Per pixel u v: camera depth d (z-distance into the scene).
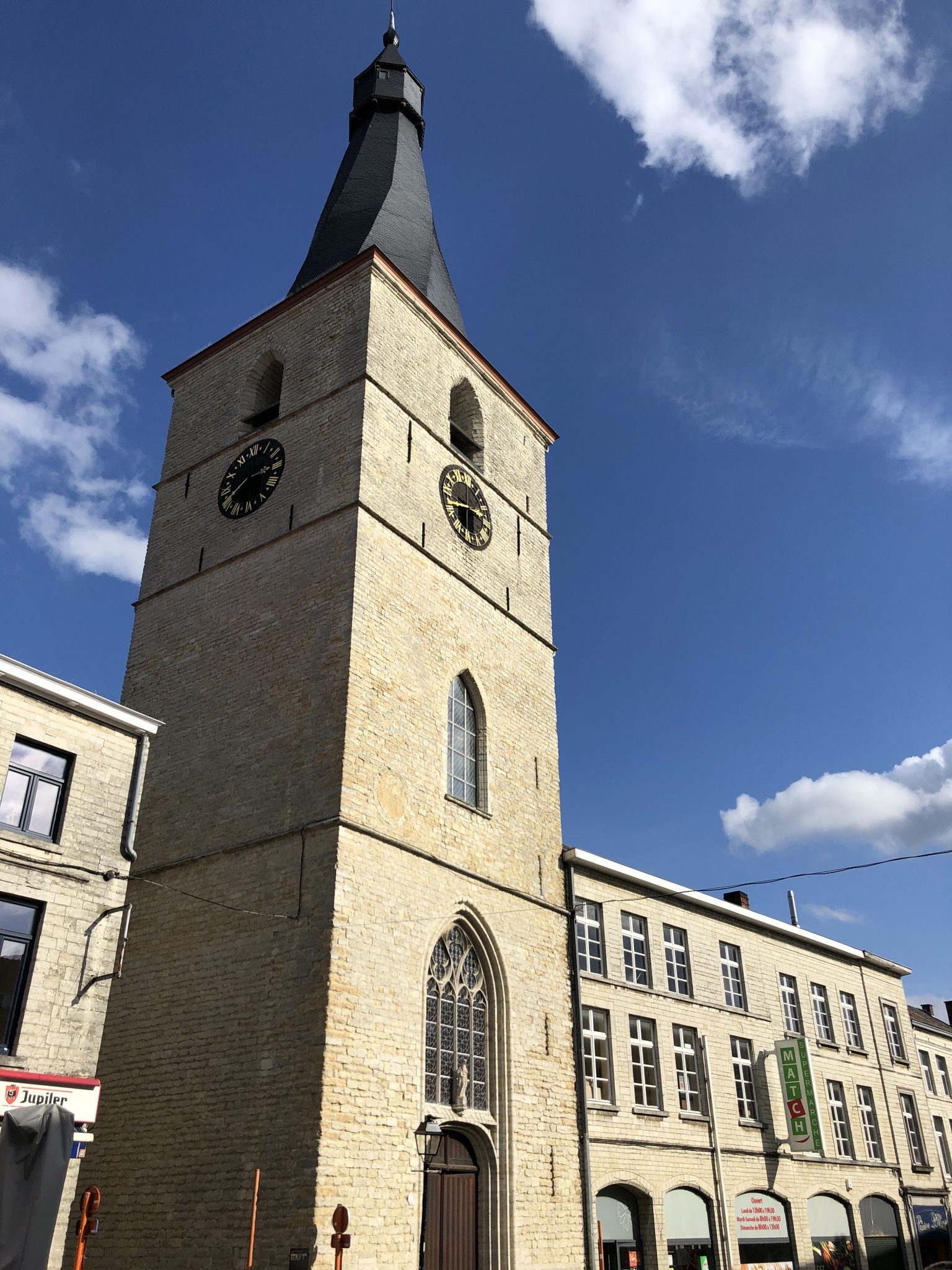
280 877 21.98
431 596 27.23
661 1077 30.14
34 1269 13.95
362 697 23.50
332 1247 18.08
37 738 17.92
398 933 22.17
